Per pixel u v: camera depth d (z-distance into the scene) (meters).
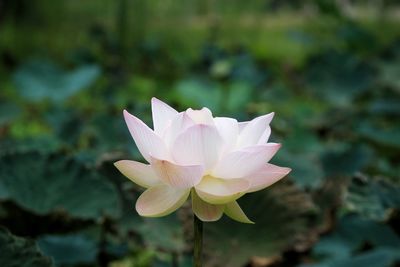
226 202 1.41
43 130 4.72
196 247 1.46
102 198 2.05
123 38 7.01
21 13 8.95
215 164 1.43
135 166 1.46
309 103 5.93
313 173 2.65
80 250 2.24
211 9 7.33
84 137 3.45
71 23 9.40
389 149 3.68
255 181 1.44
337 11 6.09
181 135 1.42
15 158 2.05
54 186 2.05
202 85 5.05
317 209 2.09
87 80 4.86
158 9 9.89
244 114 3.43
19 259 1.58
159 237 2.08
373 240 2.21
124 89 6.11
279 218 2.02
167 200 1.44
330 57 5.21
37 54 8.34
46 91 4.79
